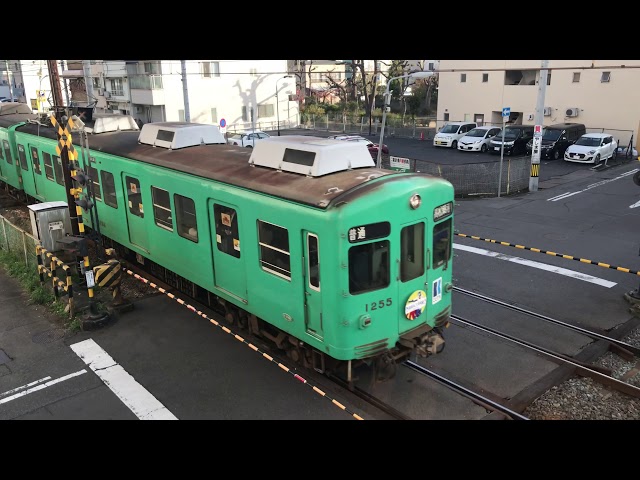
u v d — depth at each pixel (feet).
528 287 35.22
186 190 28.35
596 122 100.22
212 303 32.07
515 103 111.14
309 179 22.67
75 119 31.40
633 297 32.55
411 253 21.86
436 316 23.88
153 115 124.36
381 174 22.29
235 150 30.68
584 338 28.45
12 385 24.52
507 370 25.38
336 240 19.69
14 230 40.11
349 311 20.35
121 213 36.22
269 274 23.63
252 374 25.22
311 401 22.98
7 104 66.69
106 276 31.22
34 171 50.55
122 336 29.14
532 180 65.82
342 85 202.39
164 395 23.56
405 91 144.46
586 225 49.93
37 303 33.47
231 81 129.49
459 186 64.75
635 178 33.04
